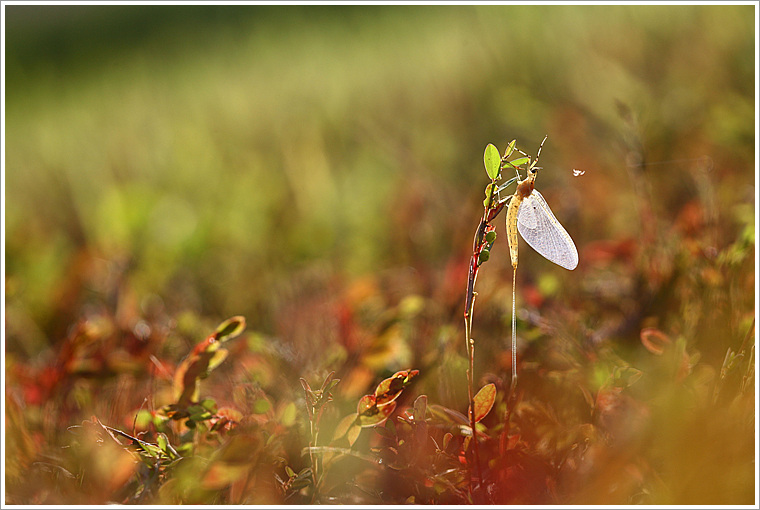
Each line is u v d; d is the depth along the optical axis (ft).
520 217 1.66
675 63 2.91
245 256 2.56
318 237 2.62
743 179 2.09
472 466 1.66
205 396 1.81
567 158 2.57
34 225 2.92
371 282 2.05
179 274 2.41
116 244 2.59
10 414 1.73
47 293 2.12
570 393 1.73
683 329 1.80
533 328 1.81
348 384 1.80
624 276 1.95
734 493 1.63
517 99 2.95
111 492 1.65
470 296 1.65
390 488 1.65
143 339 1.91
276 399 1.78
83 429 1.67
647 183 1.97
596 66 3.07
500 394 1.72
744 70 2.62
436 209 2.43
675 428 1.65
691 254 1.84
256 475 1.64
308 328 1.98
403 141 3.06
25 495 1.65
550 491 1.65
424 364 1.81
